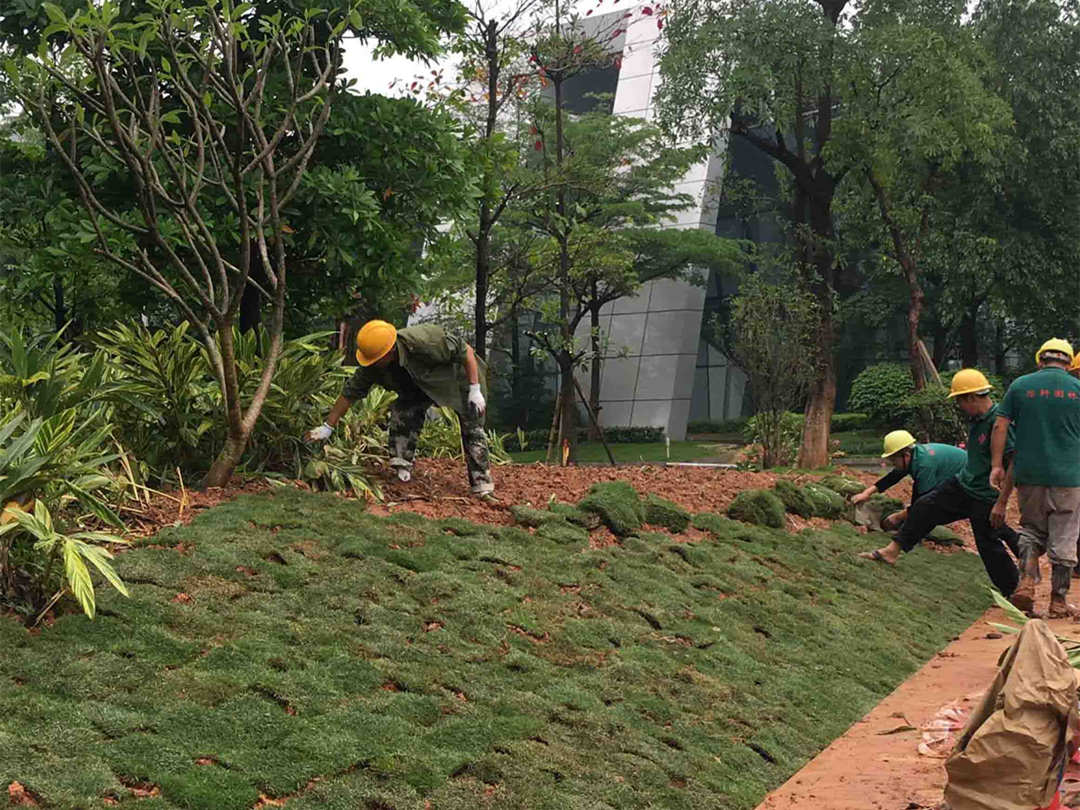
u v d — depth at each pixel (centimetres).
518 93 1697
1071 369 902
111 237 1005
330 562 588
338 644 497
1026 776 351
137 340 718
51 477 509
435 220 1194
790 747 525
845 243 2708
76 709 399
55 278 1264
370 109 1141
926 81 2016
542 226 2356
